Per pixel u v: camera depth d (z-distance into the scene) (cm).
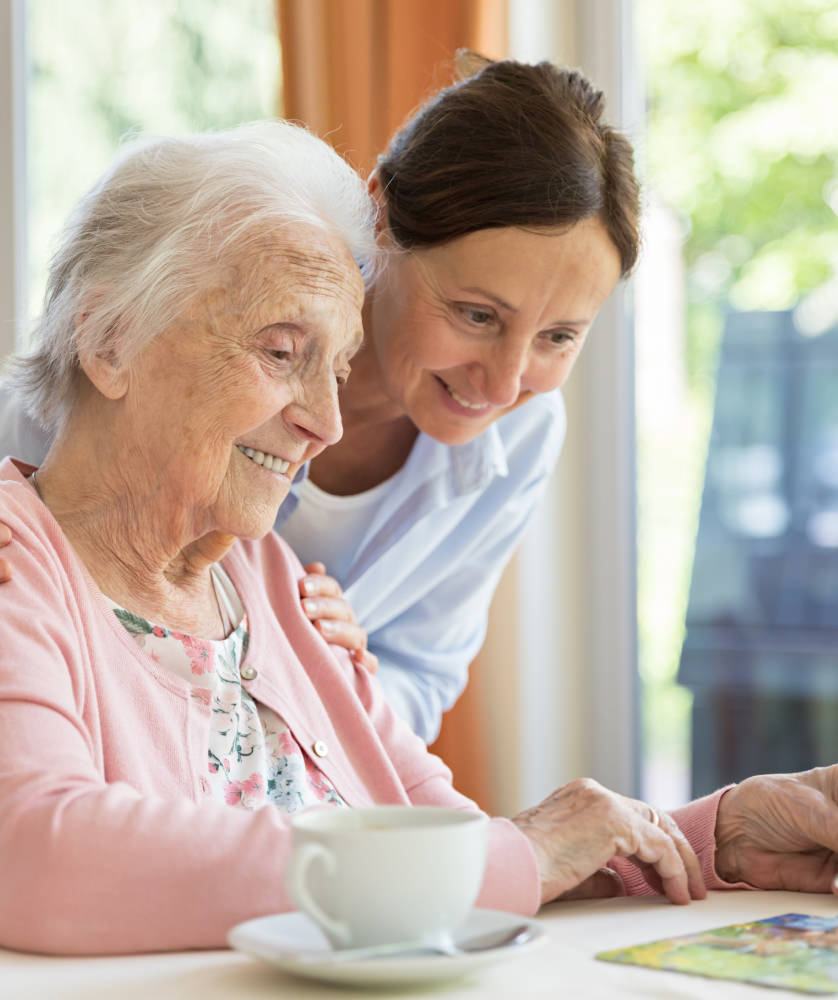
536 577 284
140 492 122
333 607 148
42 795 93
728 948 93
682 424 287
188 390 119
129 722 114
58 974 86
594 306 154
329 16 267
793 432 279
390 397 168
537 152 145
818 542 278
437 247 150
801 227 277
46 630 108
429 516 194
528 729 283
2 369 133
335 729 137
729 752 286
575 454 288
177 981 84
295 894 79
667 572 289
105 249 122
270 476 125
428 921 79
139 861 90
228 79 294
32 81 306
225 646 129
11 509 117
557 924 105
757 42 279
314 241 123
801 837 122
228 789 122
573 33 285
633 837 112
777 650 281
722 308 283
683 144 284
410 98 262
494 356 153
